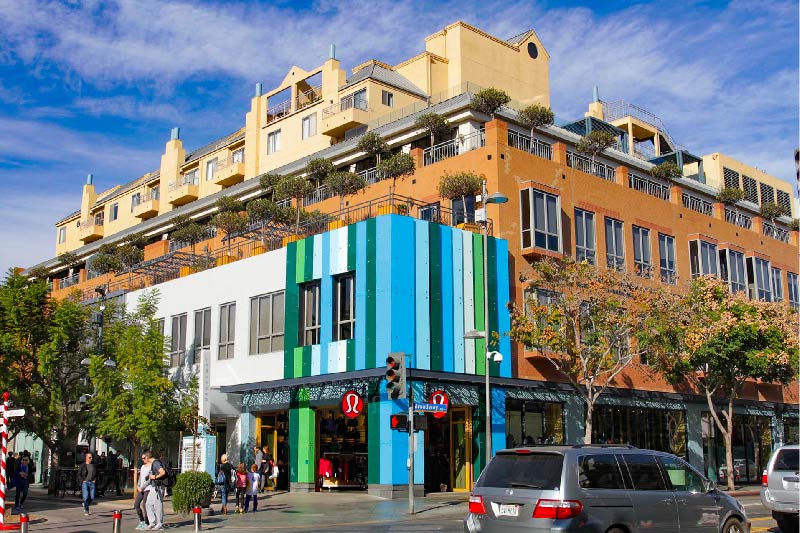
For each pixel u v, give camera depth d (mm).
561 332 29094
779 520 17078
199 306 36344
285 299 31797
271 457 32375
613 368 30281
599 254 35906
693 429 39062
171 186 62125
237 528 19594
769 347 32906
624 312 30109
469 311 29984
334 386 29234
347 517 21594
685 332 31516
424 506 23859
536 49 54438
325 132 47875
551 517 11422
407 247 28641
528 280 31625
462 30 50281
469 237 30672
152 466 20000
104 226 69500
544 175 34406
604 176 40625
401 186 36219
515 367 31359
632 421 36125
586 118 48219
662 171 43750
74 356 32156
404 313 27984
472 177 31766
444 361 28734
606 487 12023
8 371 30203
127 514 24016
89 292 47844
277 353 31766
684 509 12805
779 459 17172
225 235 42250
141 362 29562
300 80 53062
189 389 31859
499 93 37062
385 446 27109
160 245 49250
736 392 35594
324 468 30078
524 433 31328
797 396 47031
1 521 18406
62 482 31328
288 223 37844
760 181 59469
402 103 48656
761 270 44812
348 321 29328
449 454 30266
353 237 29625
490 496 12188
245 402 32844
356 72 52094
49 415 30781
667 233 40375
